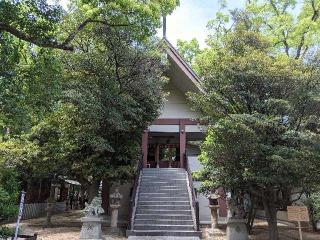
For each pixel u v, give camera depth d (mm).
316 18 19656
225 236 13352
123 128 13586
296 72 9539
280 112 9766
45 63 8453
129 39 12766
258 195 10531
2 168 8852
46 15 7602
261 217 19422
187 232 12914
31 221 17969
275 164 8617
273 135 9430
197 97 10945
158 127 20656
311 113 9531
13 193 8586
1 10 7055
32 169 15391
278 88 9953
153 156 23625
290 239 12641
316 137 8539
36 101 8664
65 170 15164
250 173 9109
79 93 11844
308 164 8641
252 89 10195
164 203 15195
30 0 7449
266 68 9820
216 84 10672
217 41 12398
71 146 14023
